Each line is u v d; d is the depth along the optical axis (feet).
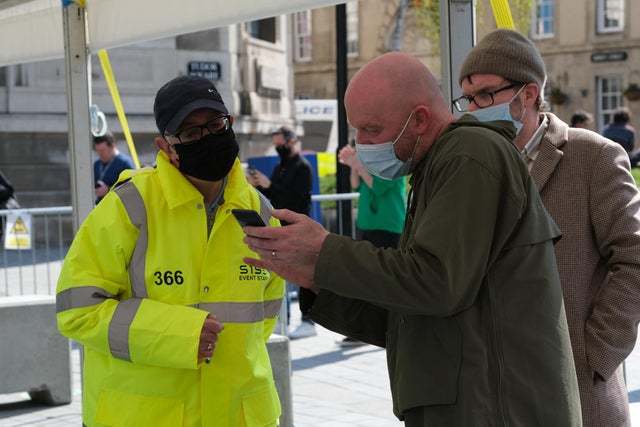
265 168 42.73
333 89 142.20
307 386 28.63
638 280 12.37
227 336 11.85
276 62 105.29
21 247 39.58
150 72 88.53
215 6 17.17
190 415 11.73
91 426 11.89
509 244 9.59
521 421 9.50
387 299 9.44
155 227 11.69
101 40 19.54
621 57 128.98
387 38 135.64
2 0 22.86
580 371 12.57
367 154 10.28
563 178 12.88
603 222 12.68
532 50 12.66
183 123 11.46
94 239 11.64
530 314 9.58
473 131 9.69
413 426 9.92
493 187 9.39
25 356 26.73
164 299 11.65
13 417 25.93
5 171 80.94
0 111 80.38
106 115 86.07
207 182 11.89
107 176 40.91
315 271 9.64
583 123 49.73
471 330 9.54
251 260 10.38
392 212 32.78
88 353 12.04
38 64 81.76
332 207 47.01
